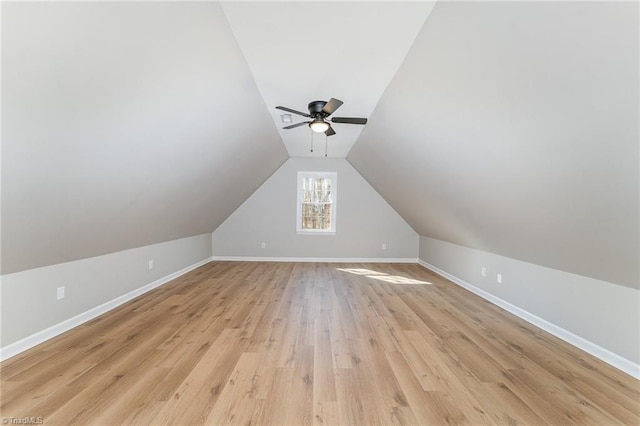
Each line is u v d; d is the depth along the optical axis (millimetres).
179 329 2705
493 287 3664
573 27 1213
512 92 1715
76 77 1457
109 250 3189
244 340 2488
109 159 2076
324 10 1766
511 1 1339
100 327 2736
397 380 1929
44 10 1146
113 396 1715
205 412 1597
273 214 6230
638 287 2037
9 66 1223
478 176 2639
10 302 2193
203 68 2102
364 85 2717
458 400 1736
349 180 6254
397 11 1761
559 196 1989
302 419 1559
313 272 5246
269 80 2648
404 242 6340
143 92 1862
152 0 1421
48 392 1742
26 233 1998
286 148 5324
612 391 1852
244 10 1773
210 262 6035
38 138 1538
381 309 3344
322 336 2592
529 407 1683
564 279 2635
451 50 1863
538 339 2617
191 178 3363
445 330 2777
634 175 1439
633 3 1007
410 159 3568
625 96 1233
